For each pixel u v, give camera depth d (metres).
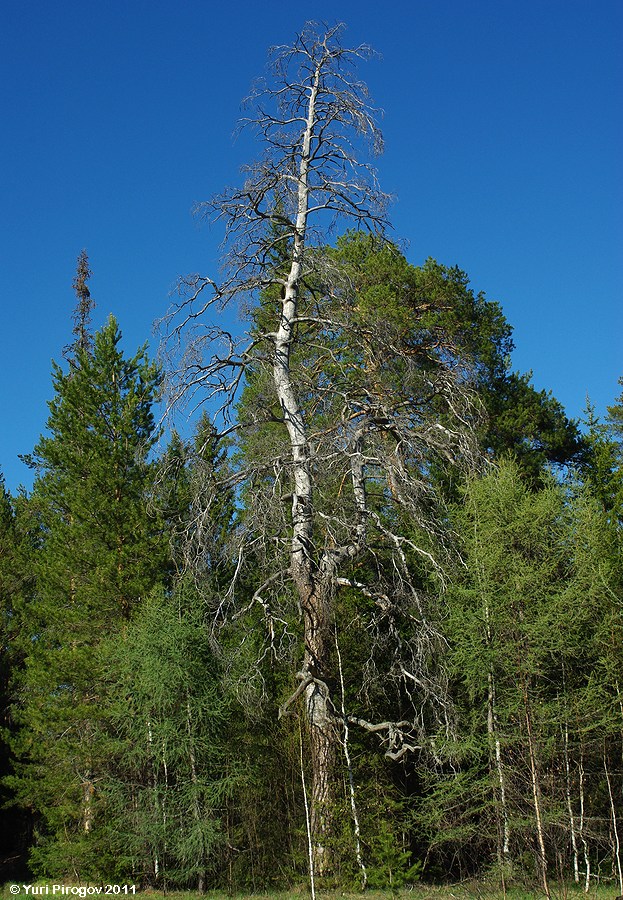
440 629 18.72
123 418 24.48
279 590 19.81
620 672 17.75
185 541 20.52
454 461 20.66
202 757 18.94
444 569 18.97
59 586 23.86
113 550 23.30
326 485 21.11
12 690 31.17
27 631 28.36
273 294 24.52
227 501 22.75
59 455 24.48
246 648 19.86
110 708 20.55
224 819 19.62
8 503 36.41
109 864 19.36
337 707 18.98
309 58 21.81
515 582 16.59
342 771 18.02
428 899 14.71
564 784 18.05
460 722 18.34
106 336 25.34
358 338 21.97
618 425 35.91
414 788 21.22
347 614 21.27
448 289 26.31
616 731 18.14
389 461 19.70
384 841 15.72
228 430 20.75
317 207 21.50
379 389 21.48
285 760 20.48
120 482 23.64
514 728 16.91
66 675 21.70
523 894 14.75
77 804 21.56
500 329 27.52
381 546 21.09
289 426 20.55
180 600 19.89
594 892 15.22
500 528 17.45
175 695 19.00
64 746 21.17
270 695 20.75
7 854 31.02
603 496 25.95
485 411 22.47
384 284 25.89
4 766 30.28
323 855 16.66
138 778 20.23
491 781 16.41
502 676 17.27
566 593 16.77
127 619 22.48
